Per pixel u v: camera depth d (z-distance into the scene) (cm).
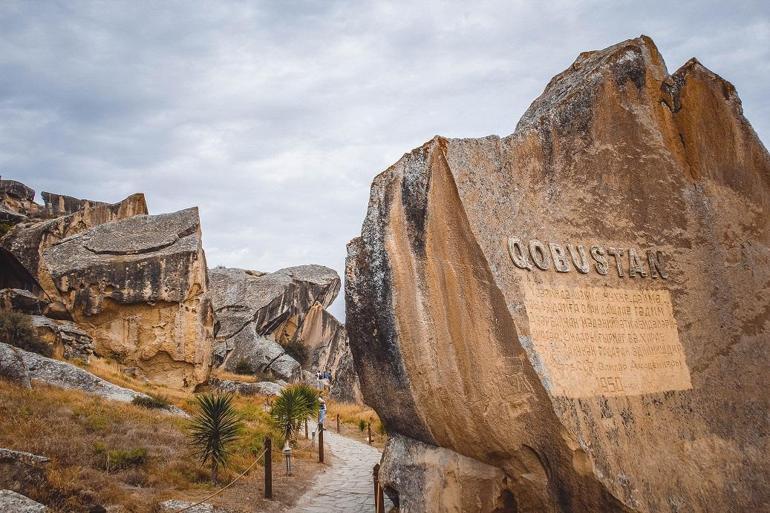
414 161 877
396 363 865
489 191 880
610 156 1026
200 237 3391
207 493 1162
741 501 888
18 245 3048
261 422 2161
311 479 1477
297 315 5978
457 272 845
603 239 975
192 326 3159
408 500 878
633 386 901
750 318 1072
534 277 872
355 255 927
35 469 881
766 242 1144
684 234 1063
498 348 816
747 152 1170
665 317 991
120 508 918
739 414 983
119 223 3372
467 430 830
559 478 799
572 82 1095
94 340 3002
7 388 1534
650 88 1108
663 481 836
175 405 2242
